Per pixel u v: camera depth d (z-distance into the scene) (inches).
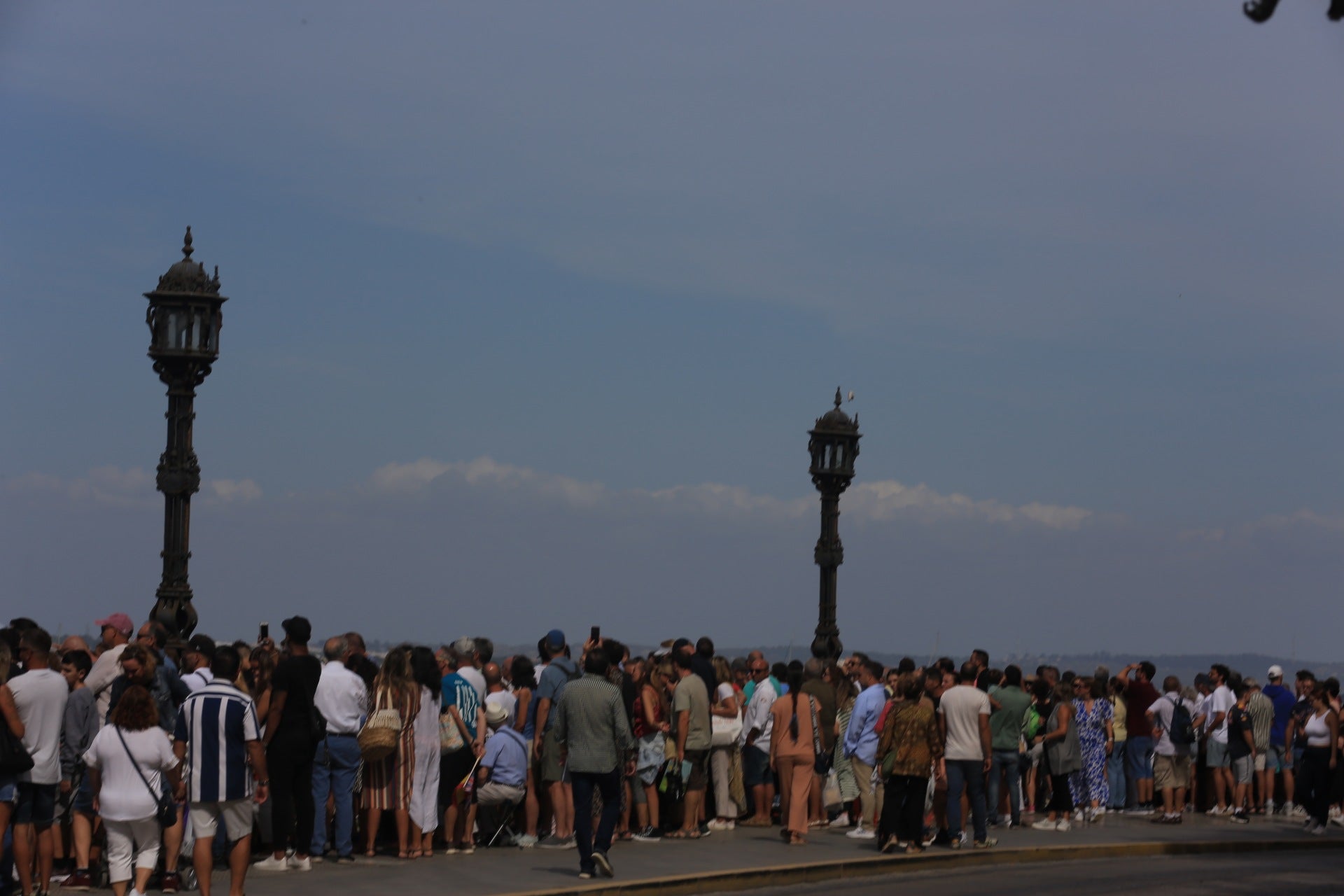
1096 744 936.3
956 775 761.6
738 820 857.5
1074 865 759.1
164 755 517.0
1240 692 1031.6
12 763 514.6
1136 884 679.7
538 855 689.0
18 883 553.6
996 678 896.3
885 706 796.6
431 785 667.4
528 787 723.4
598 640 791.1
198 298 800.3
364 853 679.1
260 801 531.2
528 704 728.3
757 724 826.8
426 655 666.8
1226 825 958.4
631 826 787.4
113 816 513.3
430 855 671.1
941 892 636.7
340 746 650.2
